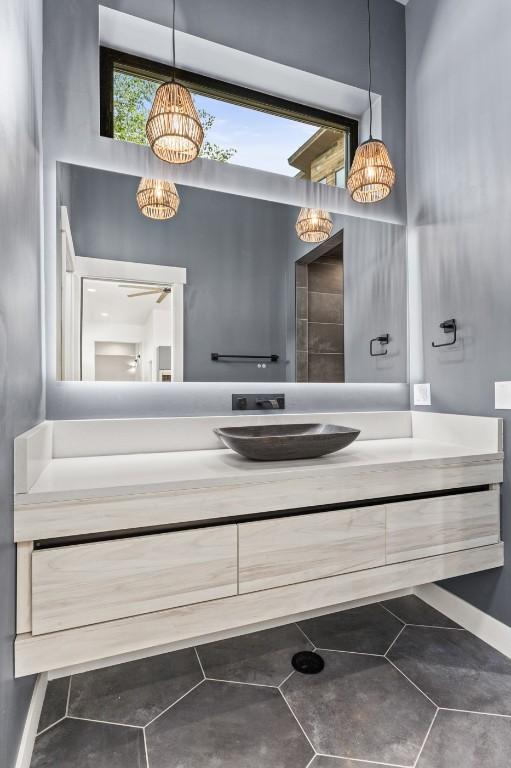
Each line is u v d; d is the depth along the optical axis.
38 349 1.44
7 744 0.97
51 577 1.04
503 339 1.71
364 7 2.22
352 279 2.16
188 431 1.75
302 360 2.05
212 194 1.95
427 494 1.61
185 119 1.58
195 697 1.43
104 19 1.76
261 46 1.98
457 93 1.94
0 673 0.91
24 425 1.18
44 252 1.62
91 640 1.07
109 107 1.85
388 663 1.60
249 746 1.22
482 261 1.80
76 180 1.70
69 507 1.06
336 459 1.52
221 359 1.91
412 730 1.28
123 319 1.76
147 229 1.81
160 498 1.15
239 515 1.27
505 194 1.69
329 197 2.16
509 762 1.16
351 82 2.16
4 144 0.97
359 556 1.40
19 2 1.14
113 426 1.64
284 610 1.29
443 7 2.03
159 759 1.18
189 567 1.18
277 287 2.03
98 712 1.36
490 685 1.47
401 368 2.24
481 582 1.78
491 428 1.71
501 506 1.69
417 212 2.20
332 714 1.34
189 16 1.85
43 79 1.64
